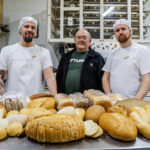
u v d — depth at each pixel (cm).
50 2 179
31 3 217
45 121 35
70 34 189
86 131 37
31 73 100
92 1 182
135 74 98
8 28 215
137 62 98
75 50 129
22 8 217
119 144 34
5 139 36
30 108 49
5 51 102
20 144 34
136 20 182
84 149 32
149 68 93
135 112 44
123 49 106
